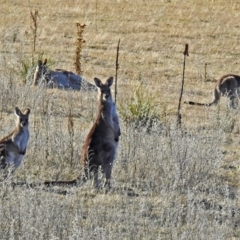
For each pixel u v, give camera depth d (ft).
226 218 102.42
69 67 212.84
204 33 271.08
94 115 149.48
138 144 123.24
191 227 98.37
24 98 154.10
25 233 92.32
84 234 92.12
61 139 124.16
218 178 118.42
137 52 238.68
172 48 246.27
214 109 169.07
